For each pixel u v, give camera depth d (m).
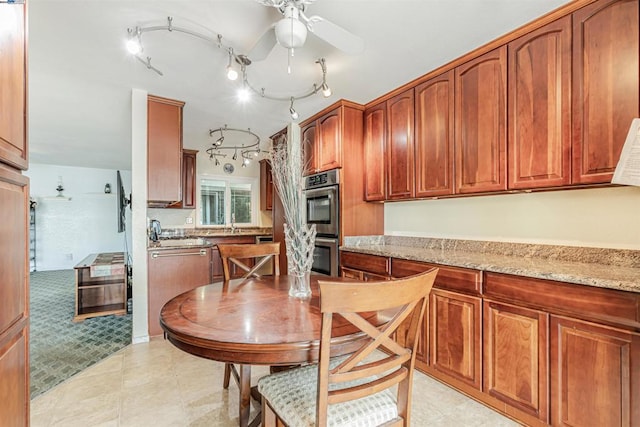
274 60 2.25
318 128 3.36
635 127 1.47
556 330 1.50
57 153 5.63
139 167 2.78
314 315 1.28
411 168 2.64
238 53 2.15
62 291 4.73
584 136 1.63
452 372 1.99
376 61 2.28
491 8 1.69
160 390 2.01
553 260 1.99
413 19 1.79
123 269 3.61
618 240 1.76
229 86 2.69
